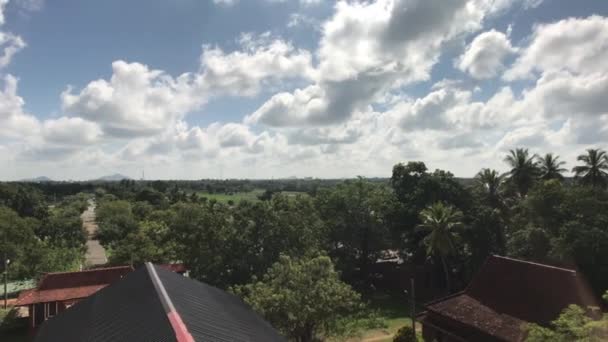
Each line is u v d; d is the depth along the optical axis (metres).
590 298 24.81
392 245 62.66
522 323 24.84
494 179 59.25
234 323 15.15
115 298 16.41
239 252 43.22
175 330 10.79
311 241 46.22
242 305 20.27
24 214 109.38
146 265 17.78
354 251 63.03
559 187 45.34
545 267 27.00
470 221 53.59
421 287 58.66
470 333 26.22
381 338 38.12
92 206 187.62
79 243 74.56
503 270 29.05
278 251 43.22
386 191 65.62
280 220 44.09
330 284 29.12
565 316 19.23
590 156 58.28
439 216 48.44
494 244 52.12
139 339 11.41
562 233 35.84
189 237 42.81
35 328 37.28
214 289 20.23
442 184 58.47
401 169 64.12
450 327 27.69
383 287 61.94
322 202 64.19
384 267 63.16
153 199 132.00
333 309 28.00
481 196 60.28
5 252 54.97
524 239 43.00
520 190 62.19
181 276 18.92
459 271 56.34
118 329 12.91
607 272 32.06
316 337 32.34
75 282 39.47
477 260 52.16
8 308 44.94
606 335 16.80
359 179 64.25
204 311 14.49
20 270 54.44
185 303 14.12
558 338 18.20
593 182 57.31
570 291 24.94
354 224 61.50
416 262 59.53
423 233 56.38
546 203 44.31
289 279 29.16
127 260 52.38
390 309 50.16
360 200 61.97
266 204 44.66
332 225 60.53
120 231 79.12
